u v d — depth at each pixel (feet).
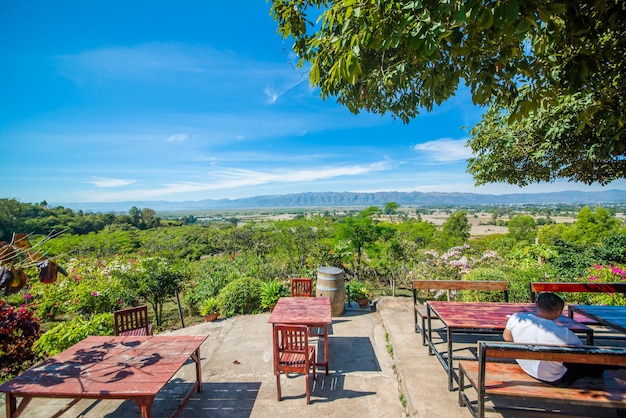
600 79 7.16
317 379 11.66
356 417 9.48
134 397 7.66
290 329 10.26
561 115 10.25
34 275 28.12
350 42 6.57
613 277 19.33
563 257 30.58
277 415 9.67
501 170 14.70
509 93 7.49
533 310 10.89
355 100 10.43
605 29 6.05
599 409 8.36
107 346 10.29
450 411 8.63
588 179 14.56
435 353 11.25
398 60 8.81
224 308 19.47
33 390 7.81
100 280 25.94
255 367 12.73
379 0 5.55
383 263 37.55
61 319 28.66
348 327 16.69
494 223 264.72
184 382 11.70
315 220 45.85
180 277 26.68
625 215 202.08
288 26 9.01
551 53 6.94
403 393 10.03
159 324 26.05
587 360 6.19
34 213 89.61
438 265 29.48
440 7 4.85
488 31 5.56
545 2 4.90
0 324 13.43
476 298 17.56
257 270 31.55
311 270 30.94
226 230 76.18
